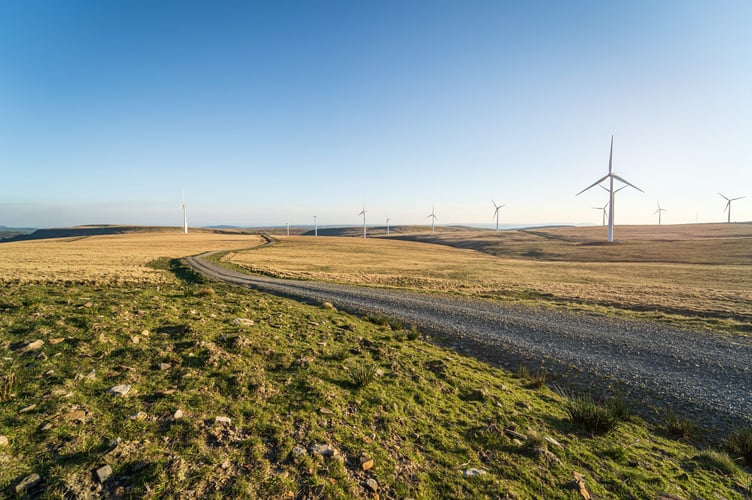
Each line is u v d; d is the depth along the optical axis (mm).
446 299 27453
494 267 63594
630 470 6242
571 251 108750
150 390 6562
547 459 6109
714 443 8055
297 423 6180
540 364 13258
